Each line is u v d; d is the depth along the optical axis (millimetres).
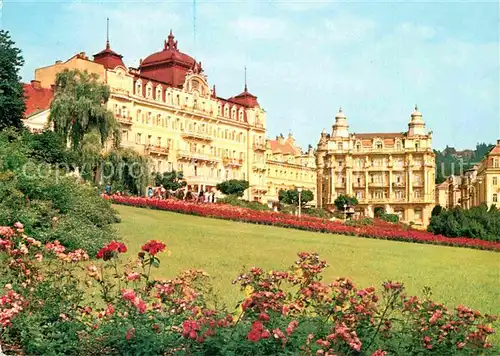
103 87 64625
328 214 100312
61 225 26641
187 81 109188
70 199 30625
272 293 12016
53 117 61844
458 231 61062
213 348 10891
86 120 61438
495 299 23500
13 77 56062
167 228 39688
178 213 55688
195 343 11031
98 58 94875
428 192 148000
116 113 93562
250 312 11852
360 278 26609
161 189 72875
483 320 15836
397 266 32250
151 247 13375
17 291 13727
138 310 11680
